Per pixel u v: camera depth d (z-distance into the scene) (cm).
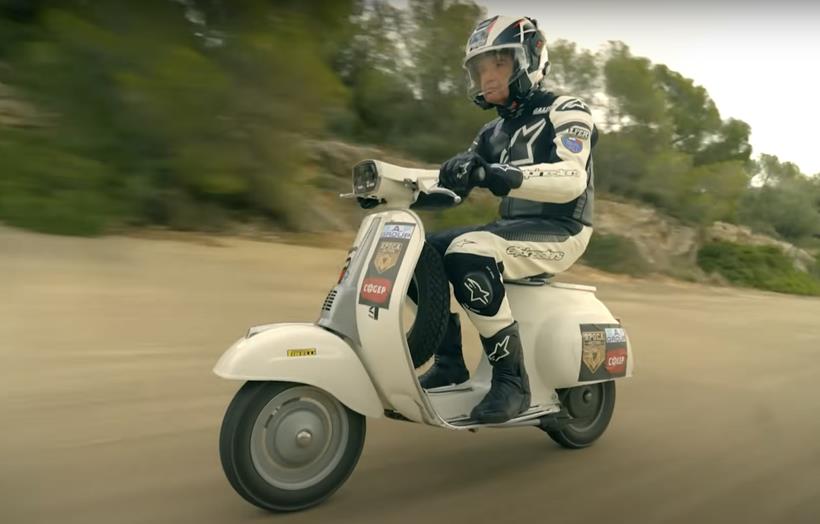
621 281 1636
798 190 3850
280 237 1056
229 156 1044
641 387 561
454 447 382
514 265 350
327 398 300
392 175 316
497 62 355
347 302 312
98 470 315
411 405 307
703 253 2523
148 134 981
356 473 337
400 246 305
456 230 352
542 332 367
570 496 324
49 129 948
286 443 289
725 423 467
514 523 291
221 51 1088
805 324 1148
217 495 300
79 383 427
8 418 366
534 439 409
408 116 1744
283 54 1099
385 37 1773
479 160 309
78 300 602
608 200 2388
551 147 358
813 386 611
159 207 973
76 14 1033
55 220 796
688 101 3462
